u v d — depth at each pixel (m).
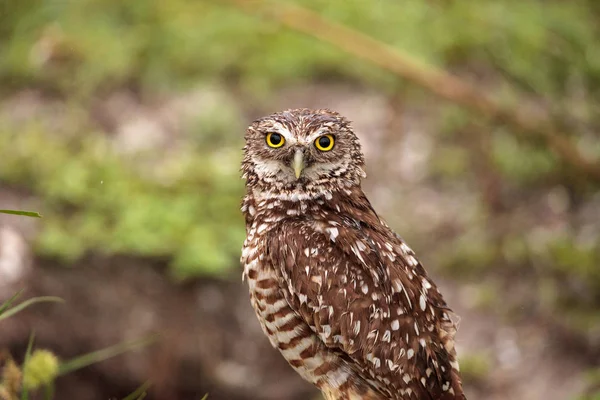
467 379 14.84
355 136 9.56
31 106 17.22
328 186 9.36
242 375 15.22
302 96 18.02
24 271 14.49
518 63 17.75
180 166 16.33
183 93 17.81
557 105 17.34
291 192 9.30
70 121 16.95
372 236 9.12
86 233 15.12
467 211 16.72
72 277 14.80
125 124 17.14
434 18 18.38
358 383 9.02
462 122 17.31
